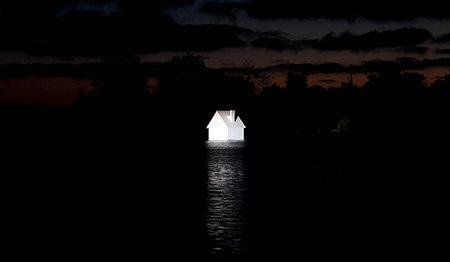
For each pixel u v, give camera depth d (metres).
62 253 17.86
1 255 17.72
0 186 37.66
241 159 64.12
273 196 31.66
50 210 27.09
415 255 17.36
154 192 34.12
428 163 55.03
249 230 21.47
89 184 38.62
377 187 35.91
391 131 131.88
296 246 18.50
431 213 25.47
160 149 86.00
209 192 33.84
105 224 23.03
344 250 18.02
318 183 38.62
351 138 116.88
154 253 17.73
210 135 128.62
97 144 100.81
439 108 134.75
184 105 165.62
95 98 150.38
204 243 19.06
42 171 49.28
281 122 173.12
